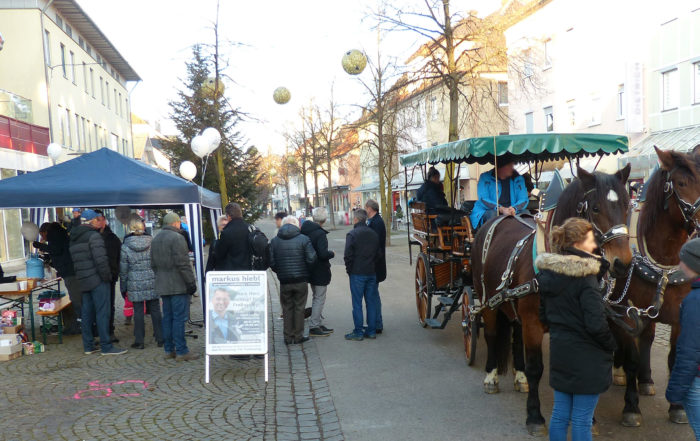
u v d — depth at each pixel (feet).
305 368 22.48
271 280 50.88
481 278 18.69
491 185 22.38
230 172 98.48
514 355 18.72
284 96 37.50
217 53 46.03
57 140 89.97
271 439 15.19
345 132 101.86
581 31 84.69
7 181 24.79
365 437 15.20
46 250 31.45
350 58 31.94
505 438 14.74
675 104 69.10
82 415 17.10
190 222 28.22
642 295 14.60
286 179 165.37
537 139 20.21
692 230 13.58
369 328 26.91
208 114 55.77
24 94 83.66
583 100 85.05
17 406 18.02
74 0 90.68
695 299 10.54
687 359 10.53
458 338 26.22
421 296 28.76
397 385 19.63
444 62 48.78
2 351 24.14
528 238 15.64
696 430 10.85
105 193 24.71
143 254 26.03
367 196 169.27
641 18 73.36
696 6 65.00
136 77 146.82
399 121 79.30
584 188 13.42
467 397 18.07
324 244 27.50
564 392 11.56
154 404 18.11
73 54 102.78
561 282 11.41
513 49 61.52
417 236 29.89
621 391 17.95
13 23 83.20
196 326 31.07
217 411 17.42
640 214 14.87
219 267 25.02
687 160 13.41
